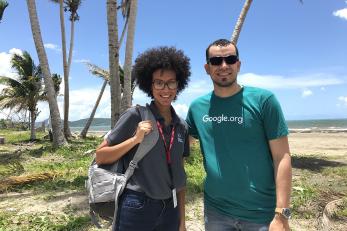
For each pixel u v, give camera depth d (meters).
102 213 2.95
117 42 12.24
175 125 3.01
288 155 2.95
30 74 25.80
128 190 2.83
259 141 3.02
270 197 3.05
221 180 3.10
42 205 7.44
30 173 11.33
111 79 12.21
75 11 26.56
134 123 2.88
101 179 2.86
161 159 2.87
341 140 29.61
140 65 3.01
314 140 30.11
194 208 7.12
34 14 17.64
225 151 3.09
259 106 2.99
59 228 5.95
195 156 12.55
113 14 12.17
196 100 3.31
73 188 8.91
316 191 8.83
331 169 12.66
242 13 14.31
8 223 6.23
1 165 13.55
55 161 14.36
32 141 25.72
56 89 31.28
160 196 2.87
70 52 26.45
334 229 6.49
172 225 3.00
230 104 3.08
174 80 2.98
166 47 3.02
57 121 18.30
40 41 17.86
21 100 25.33
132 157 2.85
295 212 7.03
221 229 3.15
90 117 29.25
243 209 3.05
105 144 2.89
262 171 3.01
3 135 35.44
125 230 2.82
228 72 3.05
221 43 3.10
